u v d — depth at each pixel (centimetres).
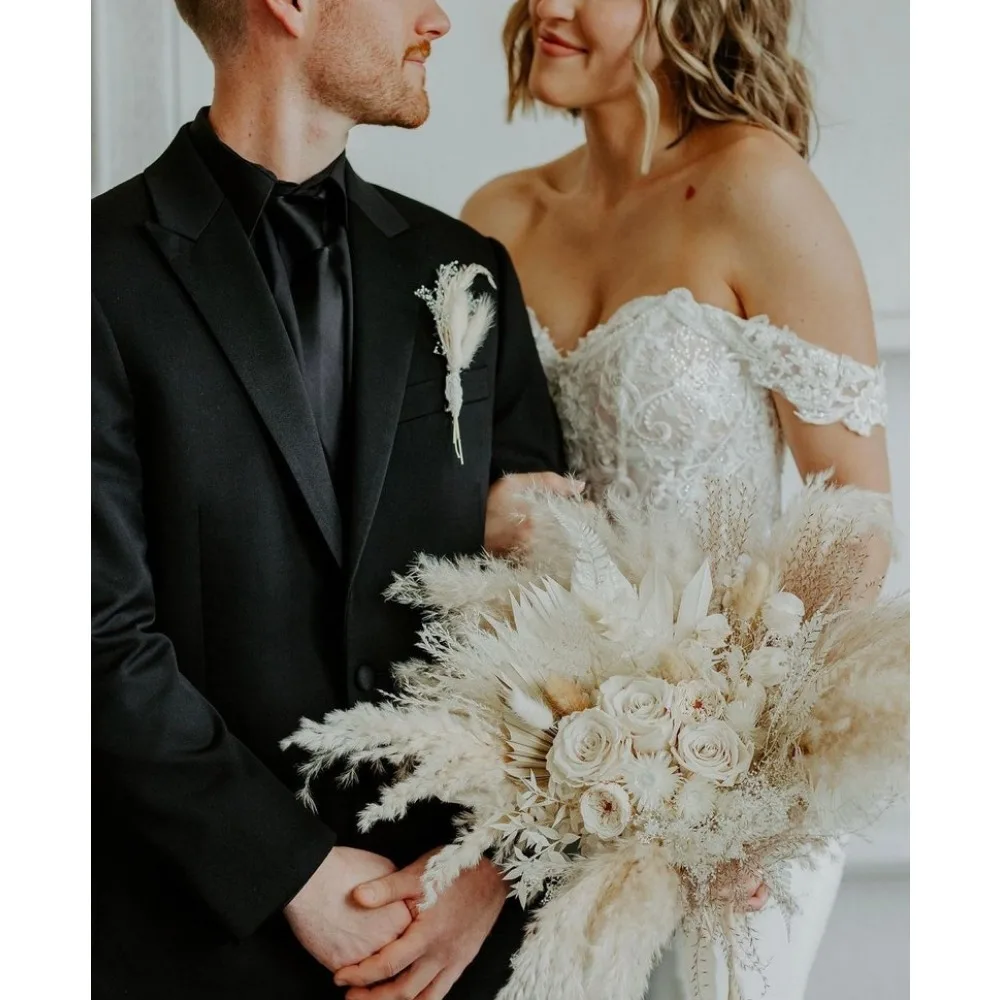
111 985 147
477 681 142
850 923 168
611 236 173
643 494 167
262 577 146
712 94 170
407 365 154
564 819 138
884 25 170
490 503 159
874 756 135
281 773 148
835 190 170
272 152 152
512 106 172
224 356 145
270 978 148
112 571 141
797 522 148
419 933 144
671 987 154
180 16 157
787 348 165
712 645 139
